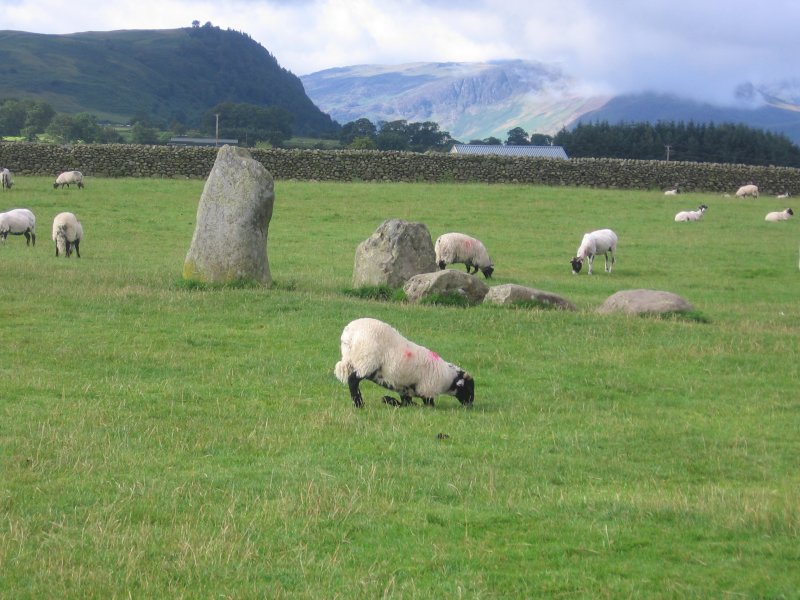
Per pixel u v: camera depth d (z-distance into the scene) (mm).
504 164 59812
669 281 31203
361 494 9781
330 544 8578
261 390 14344
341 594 7559
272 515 9125
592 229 43625
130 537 8461
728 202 54906
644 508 9633
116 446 11211
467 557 8336
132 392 13844
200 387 14359
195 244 23859
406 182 58344
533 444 12172
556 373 16297
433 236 39906
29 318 18828
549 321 20344
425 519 9203
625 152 116500
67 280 23875
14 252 31531
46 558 7980
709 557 8430
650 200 53938
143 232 38719
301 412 13242
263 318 19641
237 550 8312
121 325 18547
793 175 62250
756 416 14180
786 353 18406
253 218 23906
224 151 24219
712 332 20031
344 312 20359
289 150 58156
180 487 9789
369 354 13227
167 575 7805
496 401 14352
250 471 10516
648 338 19188
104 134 146000
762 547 8664
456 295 22562
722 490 10492
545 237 40844
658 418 13922
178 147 56844
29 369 14906
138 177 56031
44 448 10922
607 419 13617
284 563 8125
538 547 8586
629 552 8539
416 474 10594
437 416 13219
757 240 41375
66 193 48156
